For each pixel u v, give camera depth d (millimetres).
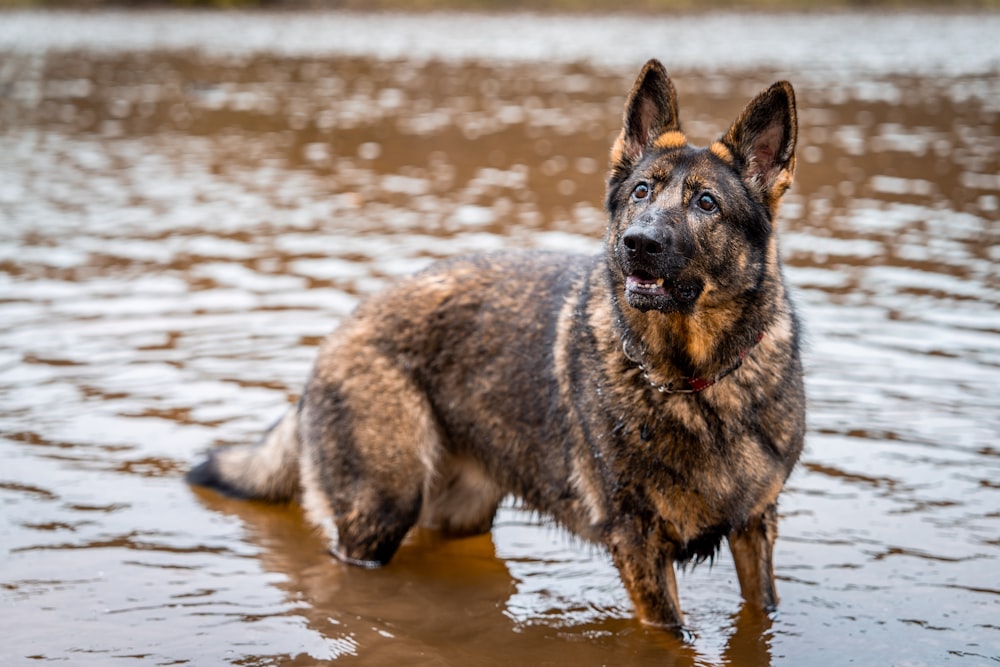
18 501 7414
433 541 7414
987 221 14484
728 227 5762
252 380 9406
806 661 5777
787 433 5996
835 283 11820
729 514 5973
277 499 7766
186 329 10625
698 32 48844
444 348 6879
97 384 9289
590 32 49219
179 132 22734
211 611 6289
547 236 13766
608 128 22344
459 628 6199
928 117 23594
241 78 32031
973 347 9844
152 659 5754
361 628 6176
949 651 5781
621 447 5949
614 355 5996
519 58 37781
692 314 5711
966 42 43562
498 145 20641
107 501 7500
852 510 7234
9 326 10664
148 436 8398
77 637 5934
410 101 26984
